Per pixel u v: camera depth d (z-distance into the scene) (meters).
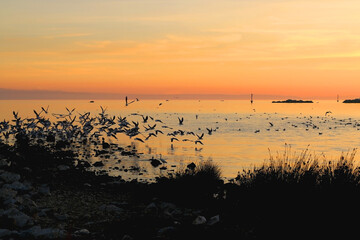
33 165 16.69
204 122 75.69
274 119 92.00
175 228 8.52
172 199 12.01
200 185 12.44
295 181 8.24
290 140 44.84
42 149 22.03
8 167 14.70
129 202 12.08
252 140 44.00
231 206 10.35
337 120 91.19
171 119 84.88
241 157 29.25
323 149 36.38
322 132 57.28
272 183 8.48
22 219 8.71
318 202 7.54
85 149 30.17
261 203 8.43
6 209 9.42
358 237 7.20
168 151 31.88
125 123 23.61
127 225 8.92
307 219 7.44
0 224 8.36
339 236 7.27
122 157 26.52
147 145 36.06
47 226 8.77
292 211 7.65
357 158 29.05
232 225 8.76
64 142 31.06
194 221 9.16
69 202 11.48
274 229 7.75
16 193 10.84
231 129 60.00
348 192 7.56
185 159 27.12
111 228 8.71
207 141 41.81
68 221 9.36
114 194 13.25
